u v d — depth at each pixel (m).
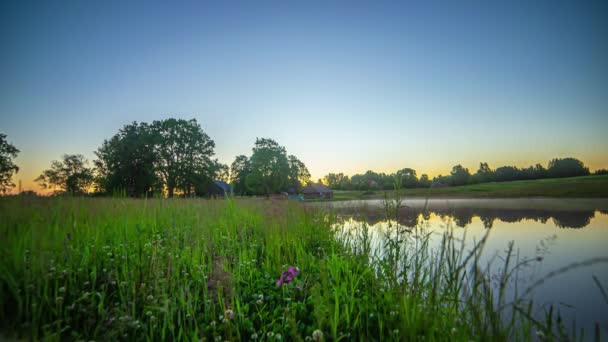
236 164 69.38
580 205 18.22
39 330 2.44
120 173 34.88
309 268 4.00
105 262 3.79
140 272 3.67
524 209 16.62
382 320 2.75
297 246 5.32
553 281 4.16
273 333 2.48
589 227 9.86
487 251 6.45
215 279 3.71
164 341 2.45
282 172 60.09
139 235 4.99
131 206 6.91
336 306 2.58
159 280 3.18
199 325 2.67
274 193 59.69
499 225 10.44
